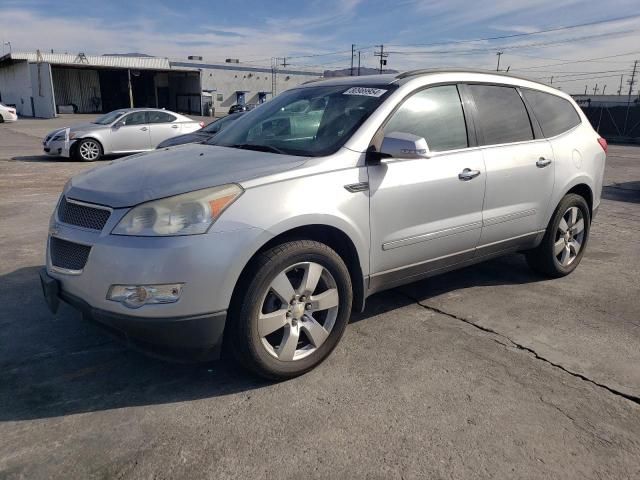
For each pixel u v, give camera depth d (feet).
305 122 12.46
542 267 16.03
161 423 9.02
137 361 11.04
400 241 11.72
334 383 10.33
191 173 10.02
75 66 142.41
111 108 171.63
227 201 9.26
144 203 9.11
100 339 11.96
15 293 14.48
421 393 10.02
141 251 8.80
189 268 8.82
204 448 8.41
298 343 10.66
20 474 7.76
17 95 146.30
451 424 9.10
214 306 9.11
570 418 9.33
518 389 10.21
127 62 175.52
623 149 72.90
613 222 24.72
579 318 13.50
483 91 13.84
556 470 8.04
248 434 8.77
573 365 11.14
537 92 15.53
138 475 7.80
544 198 14.97
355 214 10.73
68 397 9.73
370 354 11.47
